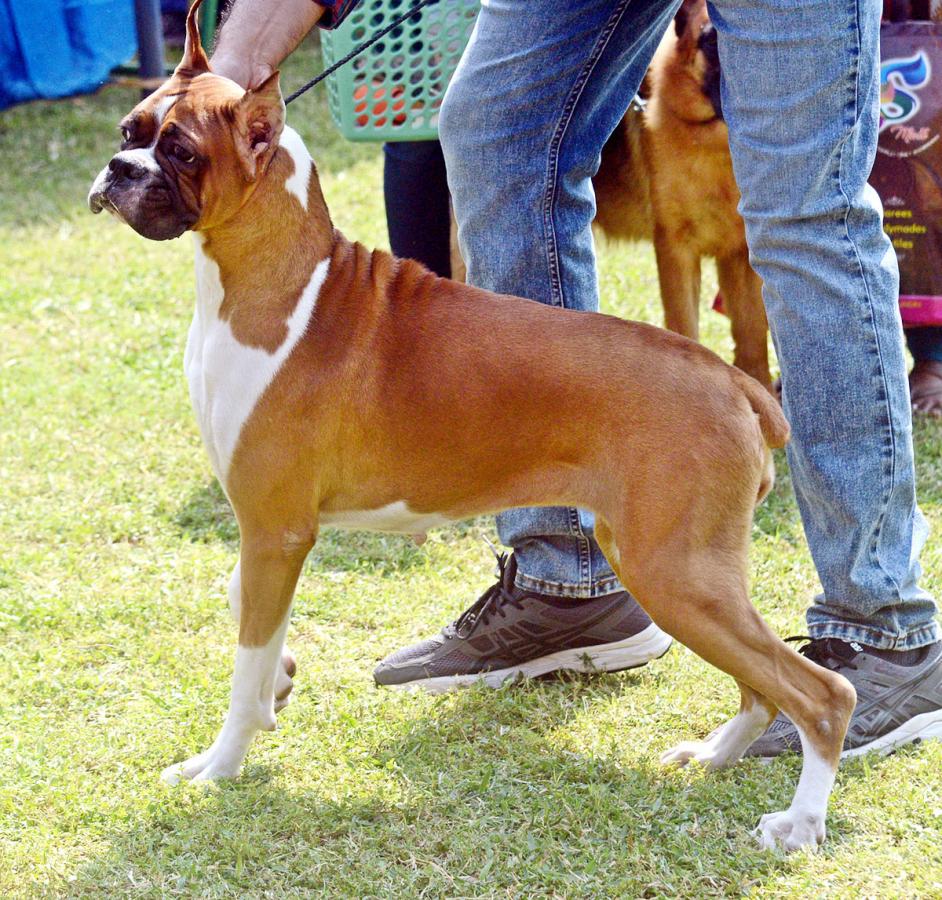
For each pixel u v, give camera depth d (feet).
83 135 44.45
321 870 12.41
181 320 30.55
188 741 14.85
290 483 13.38
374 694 16.12
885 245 13.83
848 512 13.82
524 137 14.94
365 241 34.78
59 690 16.06
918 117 22.08
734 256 23.79
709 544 12.64
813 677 12.84
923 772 13.89
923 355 24.82
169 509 21.74
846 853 12.54
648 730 15.11
